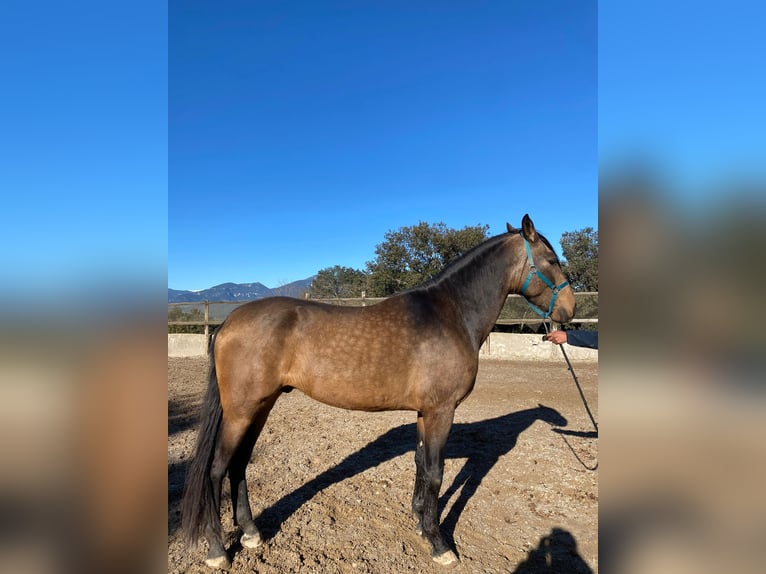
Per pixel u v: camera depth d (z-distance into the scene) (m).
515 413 6.10
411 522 3.21
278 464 4.25
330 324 2.78
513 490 3.71
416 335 2.79
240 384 2.65
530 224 3.13
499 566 2.71
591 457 4.40
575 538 3.02
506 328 12.17
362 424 5.66
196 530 2.53
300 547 2.86
